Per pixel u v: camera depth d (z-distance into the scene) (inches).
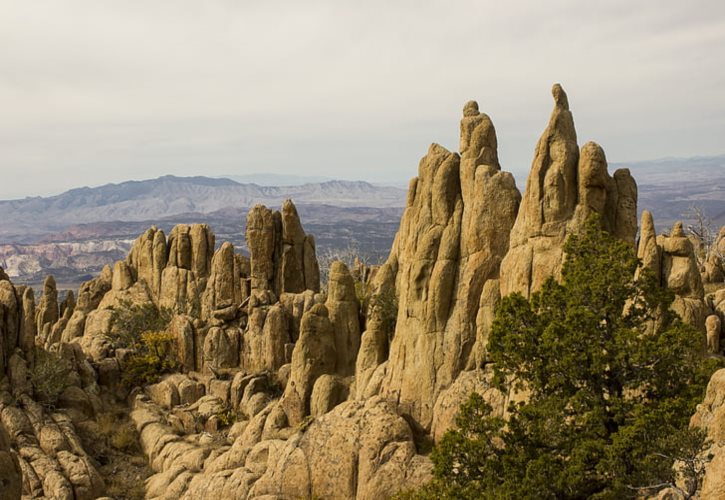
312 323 2546.8
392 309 2554.1
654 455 1140.5
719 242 4197.8
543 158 1875.0
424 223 2241.6
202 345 3351.4
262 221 3481.8
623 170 1883.6
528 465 1236.5
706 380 1314.0
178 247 3907.5
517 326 1432.1
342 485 1941.4
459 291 2108.8
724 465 928.9
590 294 1380.4
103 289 4274.1
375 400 2058.3
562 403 1310.3
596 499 1203.9
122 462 2664.9
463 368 2075.5
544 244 1844.2
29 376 2827.3
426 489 1443.2
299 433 2146.9
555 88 1902.1
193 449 2583.7
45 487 2262.6
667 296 1400.1
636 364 1320.1
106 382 3265.3
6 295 2856.8
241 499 2070.6
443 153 2266.2
